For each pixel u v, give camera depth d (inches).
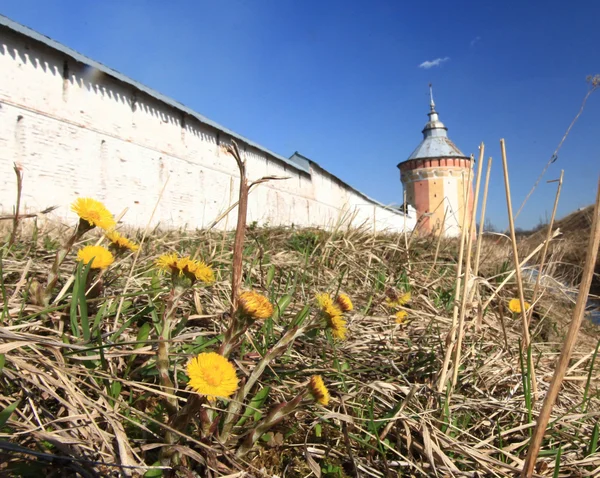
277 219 700.7
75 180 382.3
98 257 53.5
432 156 1245.7
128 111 450.3
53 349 42.7
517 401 59.0
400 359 68.2
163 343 37.1
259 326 65.5
